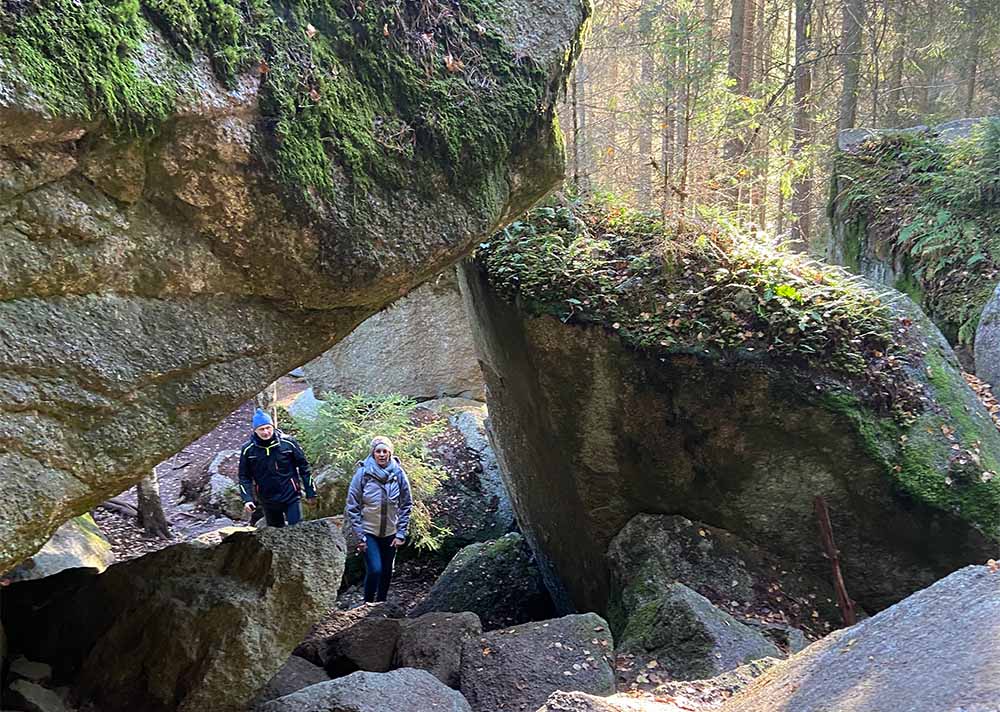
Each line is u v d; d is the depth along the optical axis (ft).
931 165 28.07
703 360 15.43
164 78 7.30
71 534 19.70
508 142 9.89
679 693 11.16
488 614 21.54
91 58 6.84
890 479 14.62
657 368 15.71
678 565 15.65
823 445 15.11
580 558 18.67
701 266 16.47
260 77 8.02
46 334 7.22
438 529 25.45
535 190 10.85
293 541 11.25
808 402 15.06
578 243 17.56
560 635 13.25
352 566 25.49
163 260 7.89
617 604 16.03
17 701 9.77
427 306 32.04
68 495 7.57
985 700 4.55
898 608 6.79
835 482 15.16
